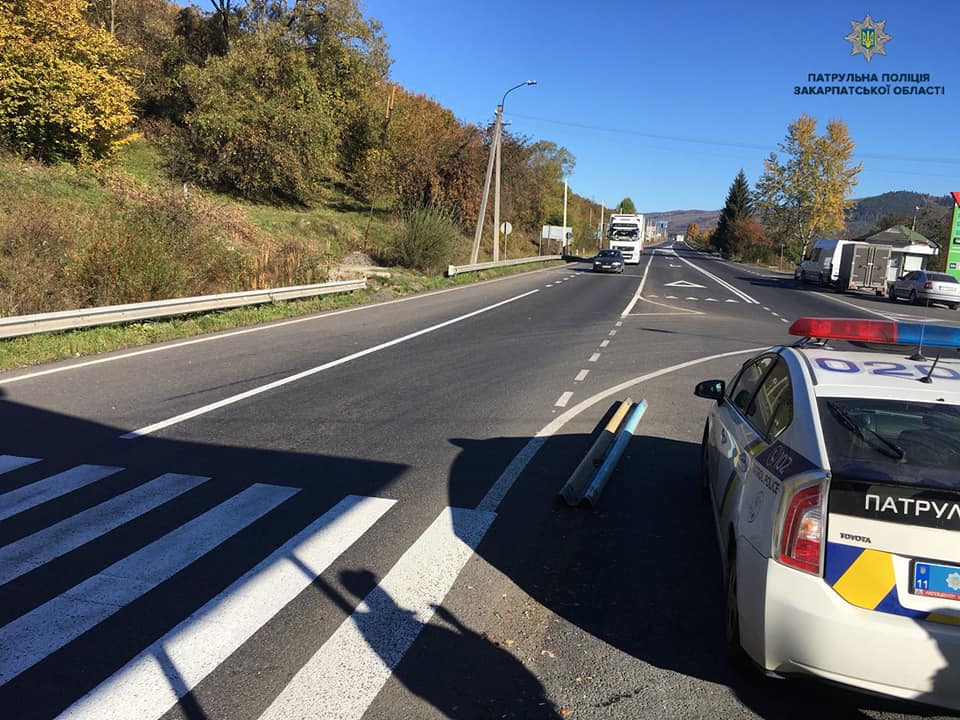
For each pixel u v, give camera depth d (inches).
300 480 223.0
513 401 348.2
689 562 175.3
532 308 806.5
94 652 127.2
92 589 150.0
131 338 473.1
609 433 269.0
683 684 125.3
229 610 143.3
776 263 3006.9
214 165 1312.7
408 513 199.9
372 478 228.1
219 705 113.8
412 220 1221.7
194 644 130.8
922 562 104.3
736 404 186.1
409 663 128.0
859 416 123.3
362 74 1654.8
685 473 247.1
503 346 524.1
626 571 169.6
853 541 107.0
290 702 115.4
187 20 1552.7
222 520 189.0
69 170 849.5
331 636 135.4
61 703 112.7
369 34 1619.1
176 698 115.1
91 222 612.1
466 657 130.9
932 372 138.7
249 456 245.4
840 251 1533.0
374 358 453.7
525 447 269.3
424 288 1002.7
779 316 848.9
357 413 313.0
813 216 2427.4
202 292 630.5
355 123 1717.5
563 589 159.6
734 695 122.7
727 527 144.7
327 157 1531.7
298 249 796.6
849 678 104.8
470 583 160.2
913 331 148.9
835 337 153.9
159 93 1453.0
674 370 451.5
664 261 2581.2
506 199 2034.9
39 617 138.2
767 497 120.5
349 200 1787.6
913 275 1229.7
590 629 142.9
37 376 360.5
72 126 865.5
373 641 134.6
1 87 810.2
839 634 104.1
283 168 1349.7
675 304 938.1
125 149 1251.8
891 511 106.3
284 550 172.2
